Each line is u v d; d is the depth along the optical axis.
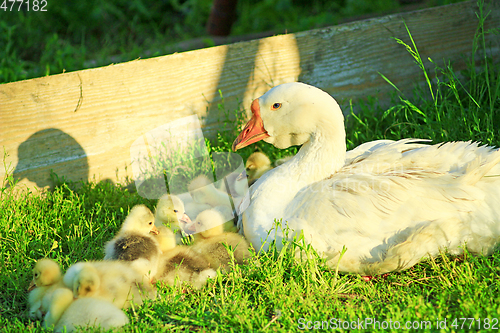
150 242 3.89
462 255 3.95
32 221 4.45
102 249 4.27
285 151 5.88
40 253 4.19
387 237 3.62
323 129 4.08
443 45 6.87
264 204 3.99
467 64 6.71
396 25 6.66
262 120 4.24
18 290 3.69
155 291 3.60
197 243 4.09
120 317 3.22
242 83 6.25
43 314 3.42
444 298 3.35
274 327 3.12
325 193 3.78
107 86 5.49
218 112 6.19
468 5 6.80
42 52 9.53
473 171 3.71
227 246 3.74
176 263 3.84
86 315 3.19
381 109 6.41
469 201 3.69
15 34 9.95
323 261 3.67
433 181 3.76
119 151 5.68
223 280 3.85
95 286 3.32
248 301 3.48
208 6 12.37
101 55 8.88
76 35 10.77
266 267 3.63
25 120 5.16
